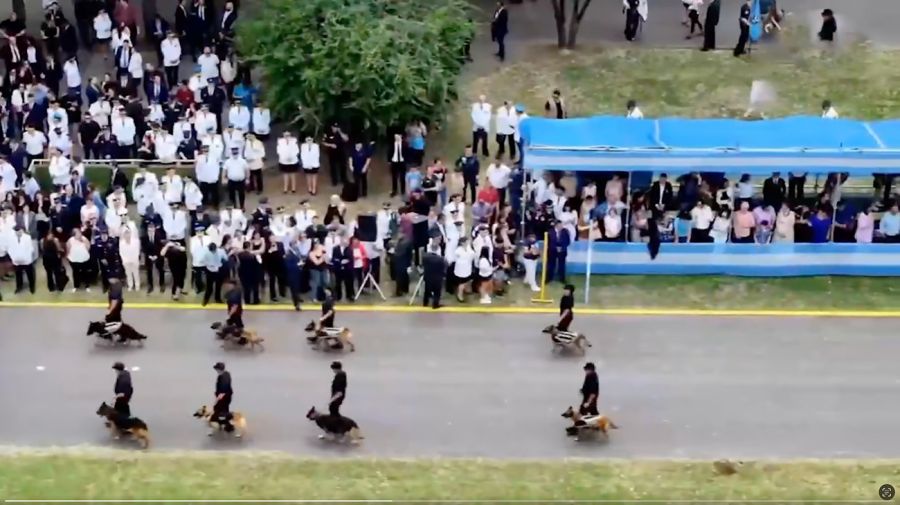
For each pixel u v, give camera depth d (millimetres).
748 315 43031
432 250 42750
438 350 40438
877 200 47000
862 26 60125
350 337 40750
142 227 43438
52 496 33375
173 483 34031
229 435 36156
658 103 54344
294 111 50469
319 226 43500
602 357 40312
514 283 44469
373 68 48344
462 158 48594
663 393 38594
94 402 37562
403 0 52031
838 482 34750
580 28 59688
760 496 34031
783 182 46594
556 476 34719
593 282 44812
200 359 39656
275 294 43156
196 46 55594
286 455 35406
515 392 38469
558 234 43875
